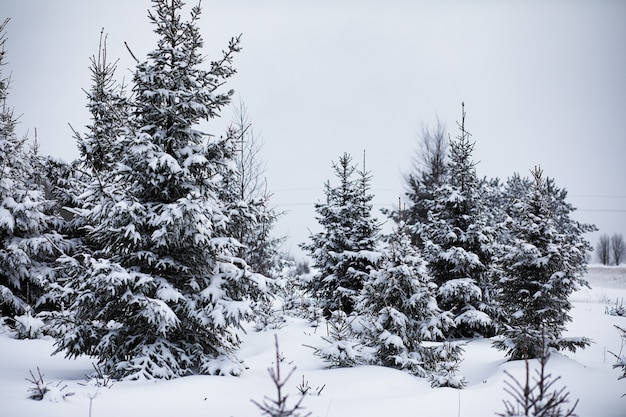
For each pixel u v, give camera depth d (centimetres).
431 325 1141
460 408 802
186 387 826
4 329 1426
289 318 1911
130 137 945
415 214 3048
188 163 979
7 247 1483
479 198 1967
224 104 1048
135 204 914
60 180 1695
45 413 648
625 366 863
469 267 1820
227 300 958
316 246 2042
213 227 1006
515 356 1222
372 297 1207
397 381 981
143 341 926
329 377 998
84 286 857
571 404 840
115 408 708
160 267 989
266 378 997
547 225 1324
